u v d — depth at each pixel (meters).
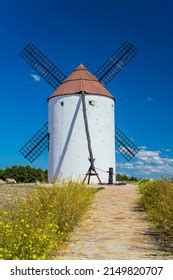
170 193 16.70
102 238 12.64
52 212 13.32
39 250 8.67
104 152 40.03
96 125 39.84
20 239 8.65
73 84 40.62
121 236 12.95
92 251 10.92
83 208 16.73
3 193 21.58
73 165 39.44
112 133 41.19
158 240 12.36
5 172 60.88
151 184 20.42
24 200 15.64
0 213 12.12
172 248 11.36
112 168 39.12
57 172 40.06
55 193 15.28
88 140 38.41
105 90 41.50
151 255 10.53
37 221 11.21
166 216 13.25
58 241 11.10
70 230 13.57
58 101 40.59
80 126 39.56
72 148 39.53
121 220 15.95
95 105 40.00
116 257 10.28
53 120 40.97
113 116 41.75
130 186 32.53
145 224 15.09
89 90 40.03
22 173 60.38
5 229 8.99
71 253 10.68
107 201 21.67
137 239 12.49
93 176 39.19
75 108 39.75
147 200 18.73
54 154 40.53
